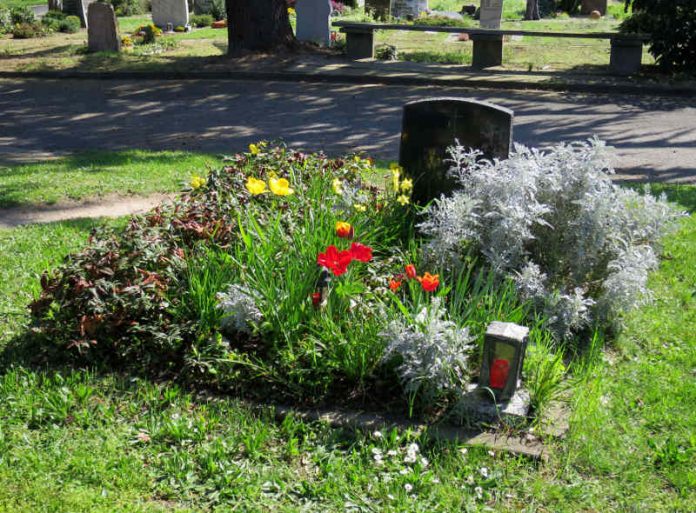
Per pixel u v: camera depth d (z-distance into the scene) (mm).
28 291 5645
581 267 5430
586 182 5492
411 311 4680
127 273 5020
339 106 14062
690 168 10047
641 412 4312
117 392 4434
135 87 16125
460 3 39406
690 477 3729
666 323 5434
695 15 16062
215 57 18453
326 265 4438
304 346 4535
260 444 3961
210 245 5406
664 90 15195
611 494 3670
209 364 4480
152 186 8633
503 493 3672
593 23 29109
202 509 3525
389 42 22594
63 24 27109
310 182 6648
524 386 4414
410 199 6637
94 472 3729
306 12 20234
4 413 4191
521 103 14359
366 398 4367
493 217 5441
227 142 11469
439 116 6469
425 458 3912
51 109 14117
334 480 3711
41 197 8203
